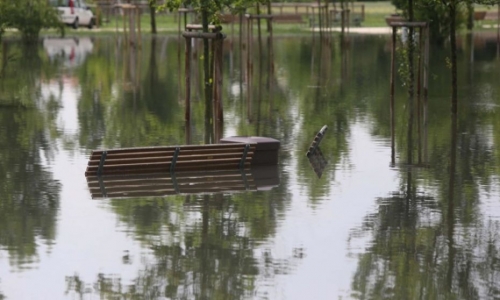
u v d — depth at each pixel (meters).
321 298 22.06
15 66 69.81
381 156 38.09
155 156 34.75
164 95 55.41
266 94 56.34
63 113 48.56
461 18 92.69
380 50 83.50
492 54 79.81
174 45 88.88
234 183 33.31
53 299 21.95
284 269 24.06
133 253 25.28
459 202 30.72
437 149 39.44
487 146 40.06
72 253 25.25
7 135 42.31
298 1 121.38
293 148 39.78
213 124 45.25
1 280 23.19
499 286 22.94
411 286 22.86
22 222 28.09
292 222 28.30
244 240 26.44
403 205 30.33
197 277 23.44
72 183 33.03
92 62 73.19
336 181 33.69
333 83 61.31
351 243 26.23
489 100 53.38
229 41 92.75
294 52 82.25
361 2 151.25
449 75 65.38
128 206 30.00
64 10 106.62
